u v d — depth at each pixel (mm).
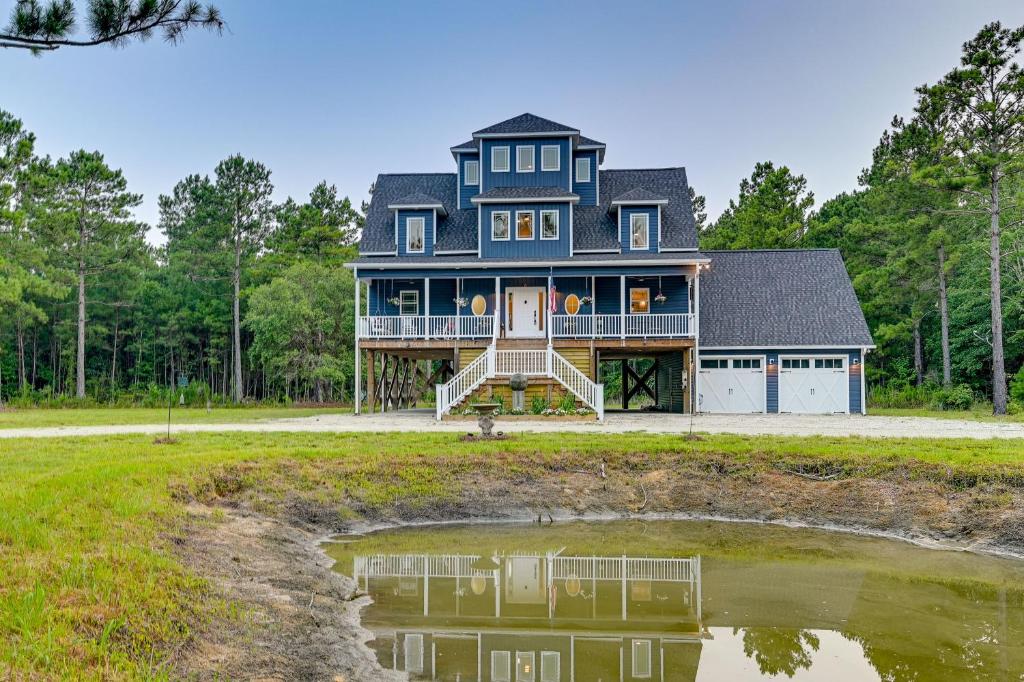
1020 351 38281
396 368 32156
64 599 6207
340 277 44438
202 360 59781
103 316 59062
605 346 26562
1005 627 7828
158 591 6891
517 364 24484
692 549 11102
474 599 8852
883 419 24516
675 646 7402
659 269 27250
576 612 8438
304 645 6863
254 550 9570
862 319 29359
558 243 28781
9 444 15031
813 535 11836
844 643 7418
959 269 41000
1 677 4863
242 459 13211
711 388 28984
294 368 43812
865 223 43031
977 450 13797
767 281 31750
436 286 29625
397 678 6504
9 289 37656
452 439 16219
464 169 31938
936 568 10078
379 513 12523
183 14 7758
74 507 8992
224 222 51156
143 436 16984
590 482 13766
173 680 5566
